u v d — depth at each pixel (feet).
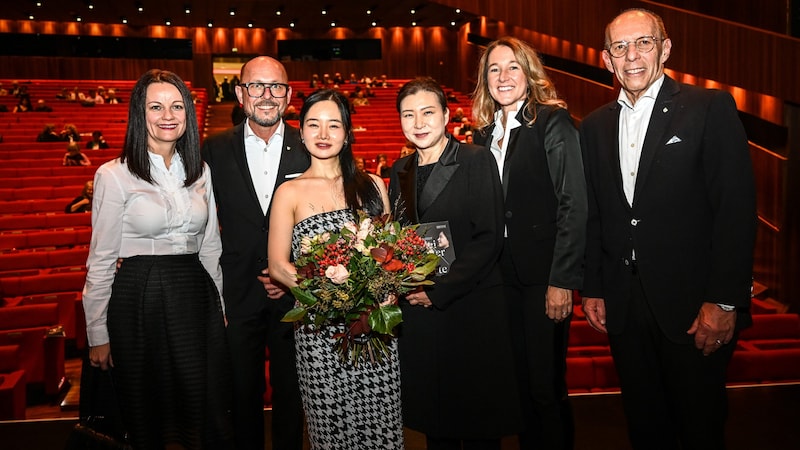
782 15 26.32
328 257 7.22
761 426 11.04
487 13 47.50
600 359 15.03
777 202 25.84
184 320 8.13
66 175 35.47
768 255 26.30
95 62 74.84
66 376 17.93
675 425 8.05
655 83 7.80
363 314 7.53
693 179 7.52
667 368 7.79
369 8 66.90
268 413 12.26
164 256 8.14
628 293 7.90
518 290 8.84
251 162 9.87
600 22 38.52
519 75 8.59
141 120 7.95
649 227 7.64
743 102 27.40
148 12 68.49
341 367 8.09
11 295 19.83
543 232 8.52
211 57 77.41
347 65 78.48
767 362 15.81
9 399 13.50
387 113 55.21
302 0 63.98
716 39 27.91
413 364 8.55
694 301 7.56
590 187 8.30
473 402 8.36
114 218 7.91
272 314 9.62
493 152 9.05
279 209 8.30
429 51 77.46
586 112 44.68
